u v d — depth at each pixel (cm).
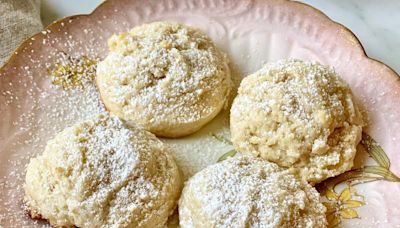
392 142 15
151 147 14
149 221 14
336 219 14
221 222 13
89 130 14
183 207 14
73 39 17
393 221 14
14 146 15
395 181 15
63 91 16
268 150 15
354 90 16
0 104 16
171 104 15
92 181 14
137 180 14
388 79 16
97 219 13
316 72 15
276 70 15
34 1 18
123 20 17
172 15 18
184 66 16
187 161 15
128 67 16
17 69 16
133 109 15
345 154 15
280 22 17
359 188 15
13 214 14
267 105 15
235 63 17
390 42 19
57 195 14
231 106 16
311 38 17
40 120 16
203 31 17
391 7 19
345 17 19
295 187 14
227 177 14
